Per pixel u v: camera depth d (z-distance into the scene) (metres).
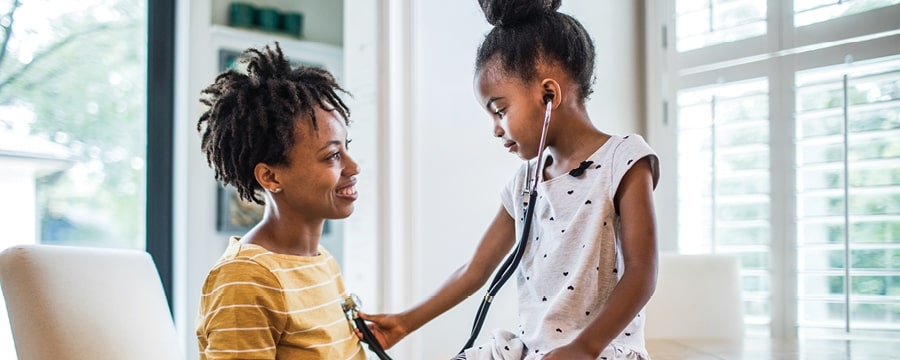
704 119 2.08
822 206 1.85
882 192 1.75
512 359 1.04
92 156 2.25
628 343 1.00
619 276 1.00
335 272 1.09
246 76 0.98
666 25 2.19
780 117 1.93
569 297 0.99
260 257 0.91
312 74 1.02
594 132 1.06
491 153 2.00
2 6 2.09
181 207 2.34
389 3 1.90
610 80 2.20
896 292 1.73
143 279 1.13
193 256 2.36
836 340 1.65
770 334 1.92
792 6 1.92
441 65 1.91
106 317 0.99
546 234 1.05
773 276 1.93
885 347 1.53
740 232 1.99
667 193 2.16
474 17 1.98
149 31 2.35
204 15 2.40
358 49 2.06
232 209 2.44
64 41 2.21
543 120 1.02
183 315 2.32
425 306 1.20
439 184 1.89
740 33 2.02
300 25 2.64
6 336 1.90
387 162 1.90
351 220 2.10
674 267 1.74
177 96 2.37
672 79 2.17
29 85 2.13
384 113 1.92
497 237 1.23
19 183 2.02
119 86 2.32
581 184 1.02
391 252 1.89
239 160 0.97
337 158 1.00
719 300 1.73
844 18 1.83
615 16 2.22
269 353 0.87
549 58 1.01
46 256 0.95
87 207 2.22
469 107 1.96
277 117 0.95
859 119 1.80
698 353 1.45
